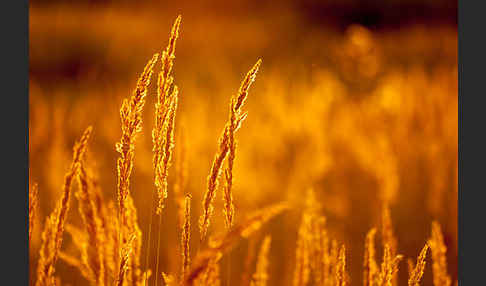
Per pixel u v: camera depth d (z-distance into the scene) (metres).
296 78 6.84
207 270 1.48
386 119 4.13
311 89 5.59
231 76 6.61
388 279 1.62
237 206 3.17
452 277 2.35
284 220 3.00
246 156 3.62
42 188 2.86
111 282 1.67
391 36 9.91
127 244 1.49
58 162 2.90
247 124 4.37
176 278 1.69
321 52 9.27
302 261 1.89
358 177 3.60
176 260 2.30
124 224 1.63
